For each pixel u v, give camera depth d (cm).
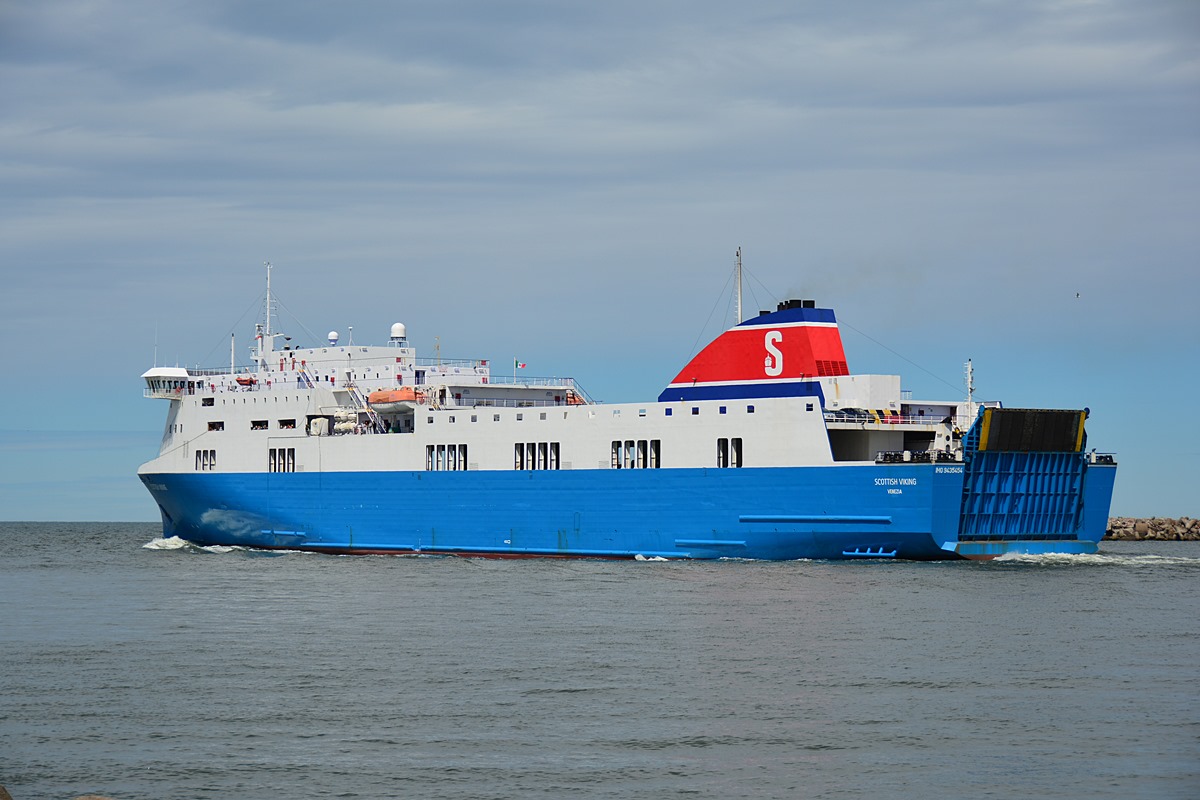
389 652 4753
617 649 4744
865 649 4700
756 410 7406
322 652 4778
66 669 4500
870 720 3691
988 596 6000
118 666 4550
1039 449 7225
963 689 4056
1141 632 5047
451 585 6756
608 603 5903
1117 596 6056
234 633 5272
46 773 3269
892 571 6894
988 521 7275
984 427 6988
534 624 5331
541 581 6800
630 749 3428
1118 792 3092
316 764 3325
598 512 7912
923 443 7762
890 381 7512
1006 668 4366
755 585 6381
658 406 7731
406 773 3247
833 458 7200
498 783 3169
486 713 3794
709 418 7562
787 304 7744
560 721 3703
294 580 7250
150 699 4012
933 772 3234
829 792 3100
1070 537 7638
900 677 4225
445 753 3406
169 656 4744
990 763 3300
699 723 3669
